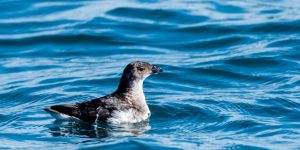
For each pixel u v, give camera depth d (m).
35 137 16.83
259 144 16.30
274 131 17.12
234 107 18.92
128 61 23.86
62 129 17.31
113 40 25.77
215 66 22.55
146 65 18.05
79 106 17.41
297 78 21.44
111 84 21.38
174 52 24.73
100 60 24.12
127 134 17.02
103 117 17.30
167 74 22.05
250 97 19.75
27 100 20.25
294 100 19.36
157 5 28.77
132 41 25.72
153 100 19.58
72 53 24.89
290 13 27.44
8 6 29.11
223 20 27.11
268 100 19.34
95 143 16.25
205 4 28.94
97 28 26.72
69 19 27.77
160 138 16.67
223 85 21.33
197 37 25.88
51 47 25.38
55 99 19.97
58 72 22.83
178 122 17.95
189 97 19.84
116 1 29.52
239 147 16.09
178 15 27.70
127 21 27.36
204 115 18.36
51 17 28.05
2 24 27.30
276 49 24.02
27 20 27.72
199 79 21.81
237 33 25.84
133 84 17.94
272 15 27.36
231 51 24.36
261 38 25.34
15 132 17.20
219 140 16.61
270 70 22.34
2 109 19.36
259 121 17.83
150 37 26.06
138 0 29.56
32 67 23.55
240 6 28.66
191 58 23.81
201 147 16.08
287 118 18.19
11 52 25.11
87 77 22.00
